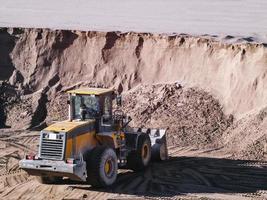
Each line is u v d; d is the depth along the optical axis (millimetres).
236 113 28031
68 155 20312
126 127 24328
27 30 35625
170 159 24891
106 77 33250
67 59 34531
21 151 26719
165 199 19625
